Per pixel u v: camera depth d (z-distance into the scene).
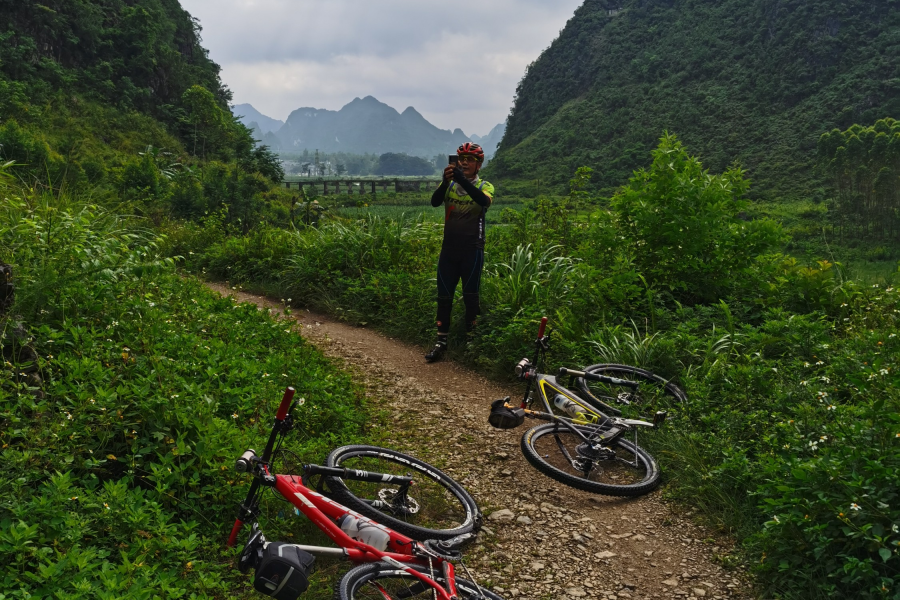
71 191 8.15
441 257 7.71
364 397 6.30
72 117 80.44
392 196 94.69
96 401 3.92
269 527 3.61
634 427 5.03
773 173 140.12
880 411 4.05
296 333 7.52
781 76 176.25
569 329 7.25
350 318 9.51
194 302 7.07
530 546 4.04
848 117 149.12
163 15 121.62
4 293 4.53
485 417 6.11
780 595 3.53
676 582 3.74
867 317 7.71
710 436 4.97
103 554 2.96
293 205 17.19
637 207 8.59
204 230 14.76
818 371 6.17
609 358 6.74
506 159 194.38
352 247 11.10
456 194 7.55
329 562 3.54
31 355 4.34
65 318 5.05
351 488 4.02
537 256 9.51
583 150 181.62
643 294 8.30
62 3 94.38
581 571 3.82
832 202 98.00
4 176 7.11
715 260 8.60
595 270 8.09
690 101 185.88
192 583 3.02
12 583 2.60
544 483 4.89
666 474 4.95
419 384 6.95
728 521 4.26
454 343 8.09
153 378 4.39
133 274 6.64
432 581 2.75
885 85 152.00
